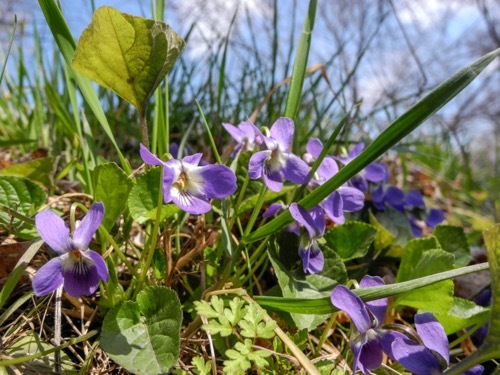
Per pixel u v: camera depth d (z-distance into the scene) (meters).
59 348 0.09
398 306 0.14
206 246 0.13
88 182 0.14
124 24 0.10
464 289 0.18
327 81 0.21
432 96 0.10
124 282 0.13
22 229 0.12
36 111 0.22
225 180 0.11
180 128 0.25
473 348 0.14
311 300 0.10
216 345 0.11
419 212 0.20
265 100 0.19
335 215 0.12
